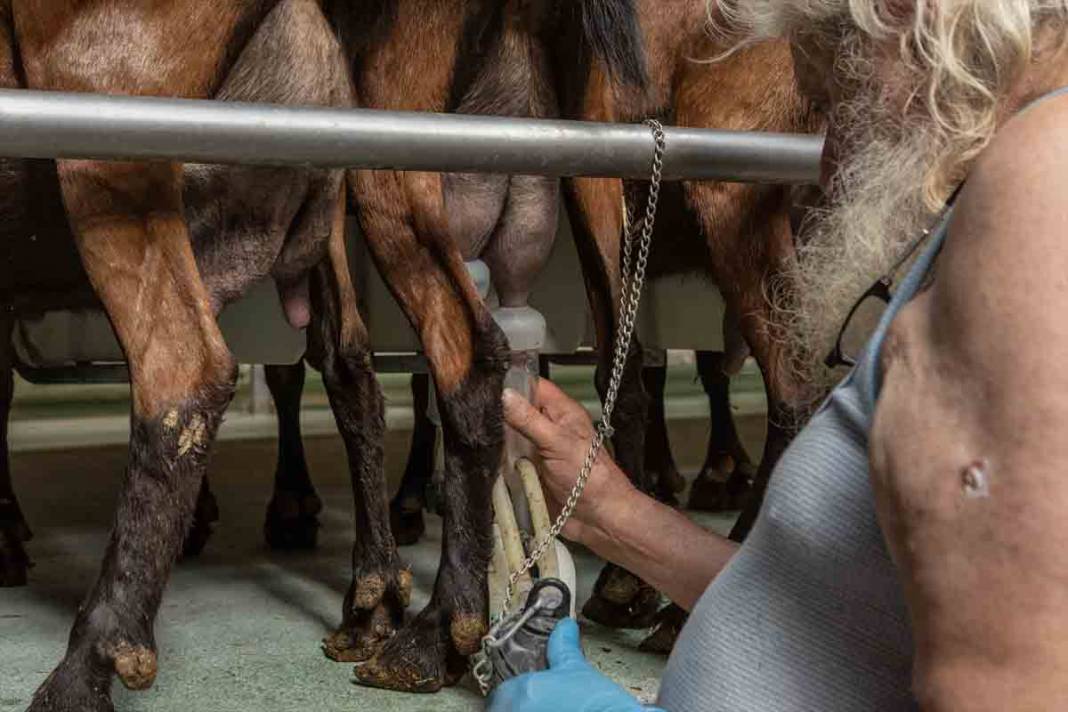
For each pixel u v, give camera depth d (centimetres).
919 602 80
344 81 221
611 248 274
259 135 161
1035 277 75
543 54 254
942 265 82
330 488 505
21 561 324
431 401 247
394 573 261
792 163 194
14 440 684
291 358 321
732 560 108
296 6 213
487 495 235
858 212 102
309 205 230
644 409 315
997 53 86
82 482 523
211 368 198
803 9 108
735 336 352
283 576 330
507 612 149
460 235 249
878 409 84
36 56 201
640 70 247
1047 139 77
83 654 191
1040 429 74
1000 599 75
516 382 244
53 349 350
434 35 238
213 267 216
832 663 98
